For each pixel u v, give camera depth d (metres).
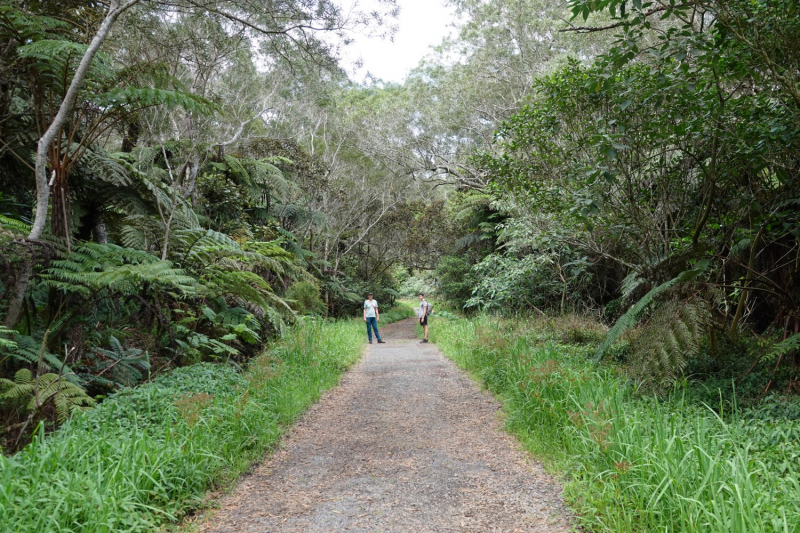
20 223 5.76
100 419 4.08
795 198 5.62
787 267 6.93
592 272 12.70
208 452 3.84
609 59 5.18
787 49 4.76
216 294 7.41
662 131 5.52
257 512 3.42
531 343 8.68
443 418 5.89
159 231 7.42
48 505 2.61
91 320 6.12
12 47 5.70
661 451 3.19
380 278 28.55
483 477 4.00
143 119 8.19
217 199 11.93
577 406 4.43
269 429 4.91
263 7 7.50
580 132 6.50
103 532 2.57
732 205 5.89
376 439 5.14
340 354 9.84
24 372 4.49
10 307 4.86
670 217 6.70
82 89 5.96
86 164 6.78
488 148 16.50
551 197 6.97
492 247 18.14
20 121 6.36
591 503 3.23
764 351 5.49
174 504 3.29
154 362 6.95
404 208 23.94
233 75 12.91
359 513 3.40
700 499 2.75
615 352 7.58
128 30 7.54
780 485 2.92
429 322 18.86
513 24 17.53
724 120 5.27
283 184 13.20
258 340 8.97
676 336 4.74
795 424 4.02
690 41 4.79
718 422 4.25
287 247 13.98
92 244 6.06
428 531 3.11
